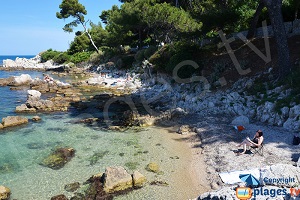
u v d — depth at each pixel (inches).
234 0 1190.3
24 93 1244.5
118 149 597.6
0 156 557.9
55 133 705.6
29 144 625.9
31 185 444.5
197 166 510.0
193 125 732.7
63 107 982.4
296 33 1066.7
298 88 709.3
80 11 2689.5
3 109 946.7
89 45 3122.5
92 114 898.7
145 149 597.3
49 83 1454.2
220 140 604.1
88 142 641.6
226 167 477.7
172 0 1589.6
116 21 1652.3
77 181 456.8
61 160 536.1
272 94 765.3
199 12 1176.2
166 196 412.8
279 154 500.4
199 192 422.9
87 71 2384.4
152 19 1245.7
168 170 496.1
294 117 638.5
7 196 412.2
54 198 398.9
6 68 2790.4
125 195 414.0
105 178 427.8
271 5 781.3
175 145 619.8
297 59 844.0
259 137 521.7
